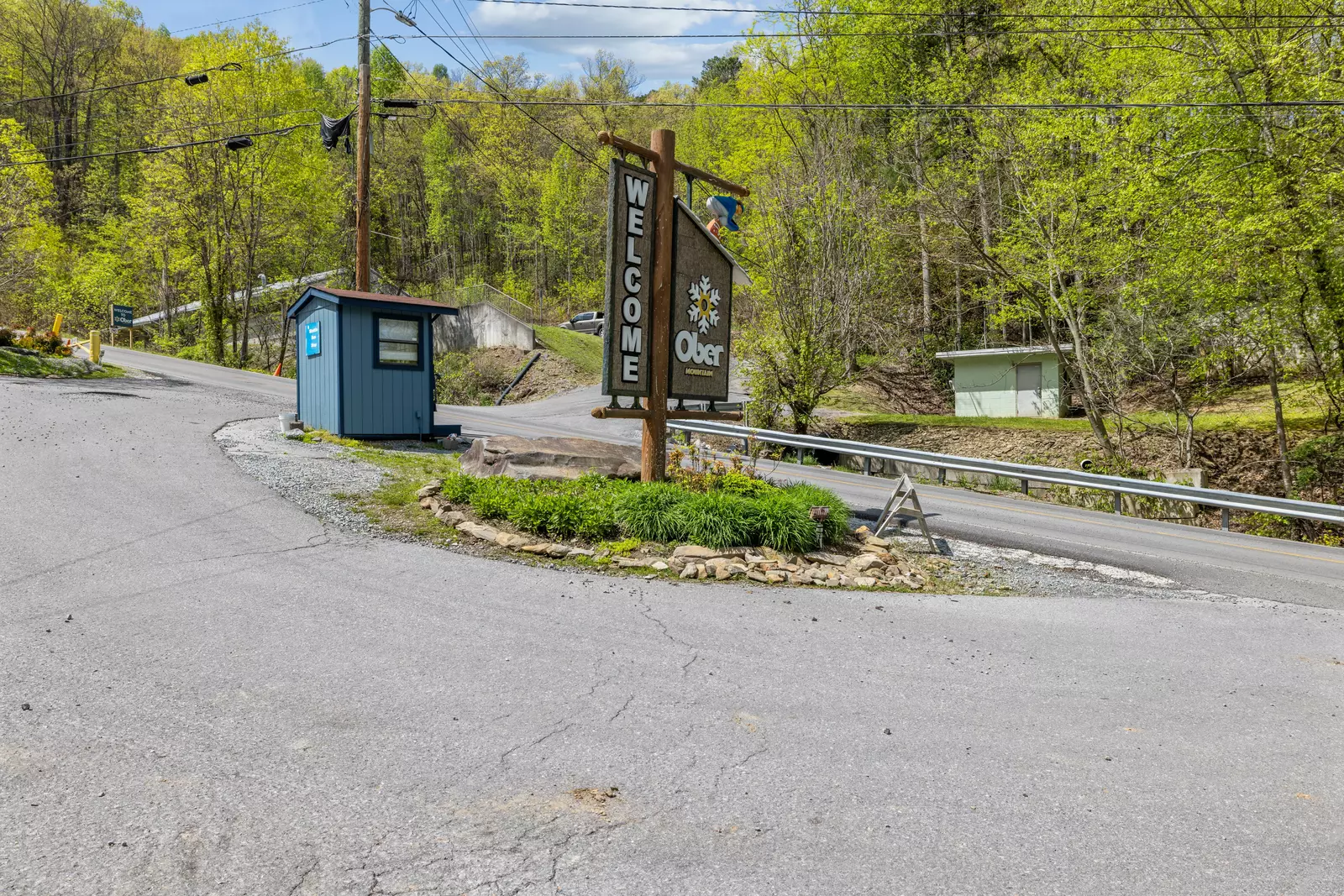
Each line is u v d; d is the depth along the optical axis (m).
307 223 38.56
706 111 45.91
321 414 13.70
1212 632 6.68
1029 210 20.39
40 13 49.19
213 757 3.46
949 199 24.58
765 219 21.77
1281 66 15.73
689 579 7.21
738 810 3.29
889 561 8.27
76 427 11.45
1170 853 3.11
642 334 9.57
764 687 4.75
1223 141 17.38
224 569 6.31
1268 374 20.34
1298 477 18.59
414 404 14.06
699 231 10.24
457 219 67.44
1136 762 4.00
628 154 9.50
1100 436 20.55
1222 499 13.74
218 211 34.28
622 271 9.23
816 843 3.06
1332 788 3.78
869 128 32.31
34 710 3.77
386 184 54.41
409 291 58.03
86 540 6.69
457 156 62.19
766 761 3.78
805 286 21.86
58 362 18.83
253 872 2.65
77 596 5.43
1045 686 5.07
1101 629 6.58
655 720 4.18
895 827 3.22
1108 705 4.79
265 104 32.94
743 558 7.73
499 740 3.82
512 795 3.30
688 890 2.70
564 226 58.75
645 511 8.13
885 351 31.81
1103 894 2.80
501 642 5.19
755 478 10.70
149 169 32.97
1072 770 3.86
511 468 9.71
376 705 4.12
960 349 35.22
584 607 6.08
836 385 22.59
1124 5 19.56
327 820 3.03
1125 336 20.31
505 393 36.28
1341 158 16.06
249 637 4.96
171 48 57.53
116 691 4.05
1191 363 20.48
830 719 4.34
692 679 4.81
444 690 4.37
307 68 63.81
